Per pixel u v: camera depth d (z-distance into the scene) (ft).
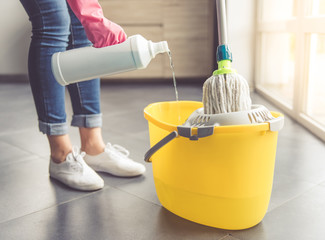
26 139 5.36
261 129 2.41
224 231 2.72
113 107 7.44
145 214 3.01
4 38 11.59
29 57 3.36
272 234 2.67
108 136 5.35
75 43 3.74
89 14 2.76
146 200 3.27
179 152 2.67
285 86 7.62
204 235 2.67
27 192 3.50
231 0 8.65
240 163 2.51
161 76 10.80
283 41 7.60
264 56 8.64
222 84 2.57
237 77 2.59
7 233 2.78
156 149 2.65
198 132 2.44
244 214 2.65
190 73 10.77
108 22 2.82
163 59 10.71
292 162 4.12
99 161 3.90
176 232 2.72
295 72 6.06
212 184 2.60
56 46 3.34
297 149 4.57
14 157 4.54
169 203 2.96
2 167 4.19
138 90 9.46
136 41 2.77
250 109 2.69
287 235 2.65
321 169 3.90
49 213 3.08
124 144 4.95
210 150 2.52
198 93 8.80
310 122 5.38
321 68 5.81
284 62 7.63
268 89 8.35
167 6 10.39
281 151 4.50
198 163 2.60
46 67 3.33
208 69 10.69
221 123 2.52
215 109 2.61
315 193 3.32
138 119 6.36
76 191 3.51
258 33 8.64
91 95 3.80
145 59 2.82
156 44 2.89
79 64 2.85
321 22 5.11
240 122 2.51
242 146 2.47
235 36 8.80
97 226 2.85
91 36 2.83
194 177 2.66
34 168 4.14
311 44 5.67
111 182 3.69
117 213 3.05
